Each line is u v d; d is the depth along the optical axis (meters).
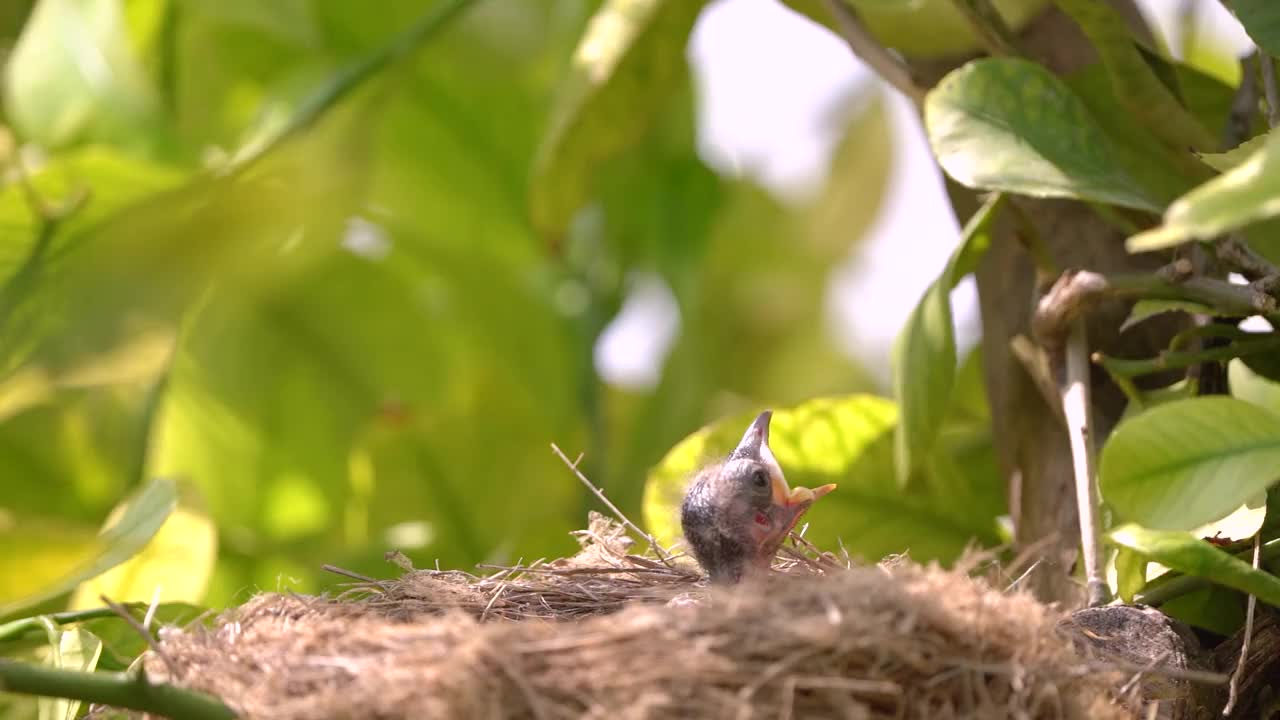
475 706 0.59
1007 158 0.63
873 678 0.59
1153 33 0.70
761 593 0.61
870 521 0.69
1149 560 0.61
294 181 0.71
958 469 0.69
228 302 0.79
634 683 0.59
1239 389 0.67
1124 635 0.62
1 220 0.67
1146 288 0.63
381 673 0.60
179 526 0.69
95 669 0.64
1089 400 0.64
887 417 0.69
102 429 0.78
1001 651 0.60
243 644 0.62
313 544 0.80
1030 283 0.67
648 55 0.72
